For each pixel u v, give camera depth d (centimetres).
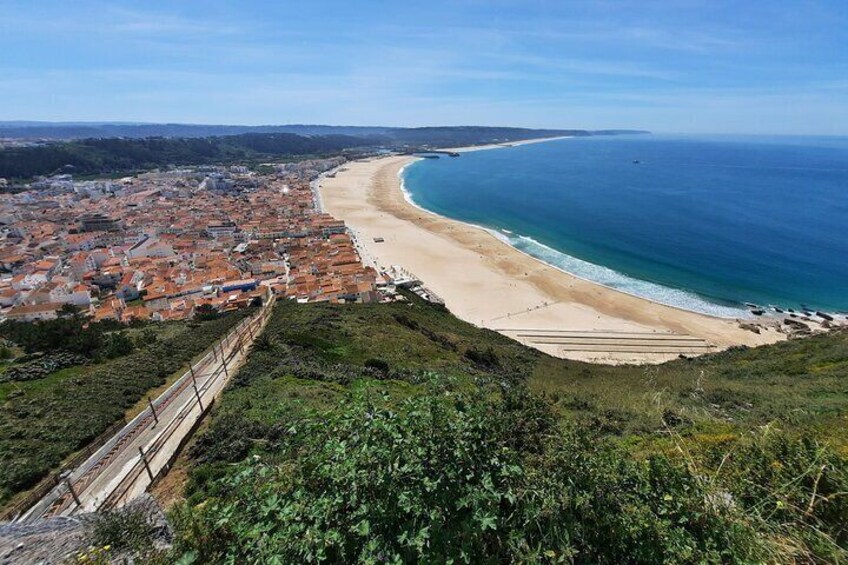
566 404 1623
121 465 1441
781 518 468
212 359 2673
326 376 2234
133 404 2064
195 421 1700
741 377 2569
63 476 1359
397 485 423
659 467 483
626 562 408
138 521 652
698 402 1708
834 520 447
